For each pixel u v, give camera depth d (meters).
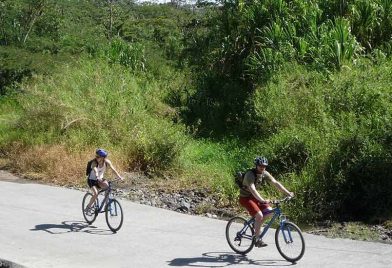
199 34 28.23
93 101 19.91
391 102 14.38
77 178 15.72
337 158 12.16
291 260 8.16
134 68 26.89
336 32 18.61
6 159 19.11
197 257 8.58
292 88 17.53
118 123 18.62
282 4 21.89
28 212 11.95
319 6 21.47
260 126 17.95
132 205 12.69
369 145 12.01
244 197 8.36
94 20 62.84
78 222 11.03
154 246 9.28
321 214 11.16
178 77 25.89
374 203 11.23
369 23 19.88
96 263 8.34
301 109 16.38
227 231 8.78
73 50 38.28
